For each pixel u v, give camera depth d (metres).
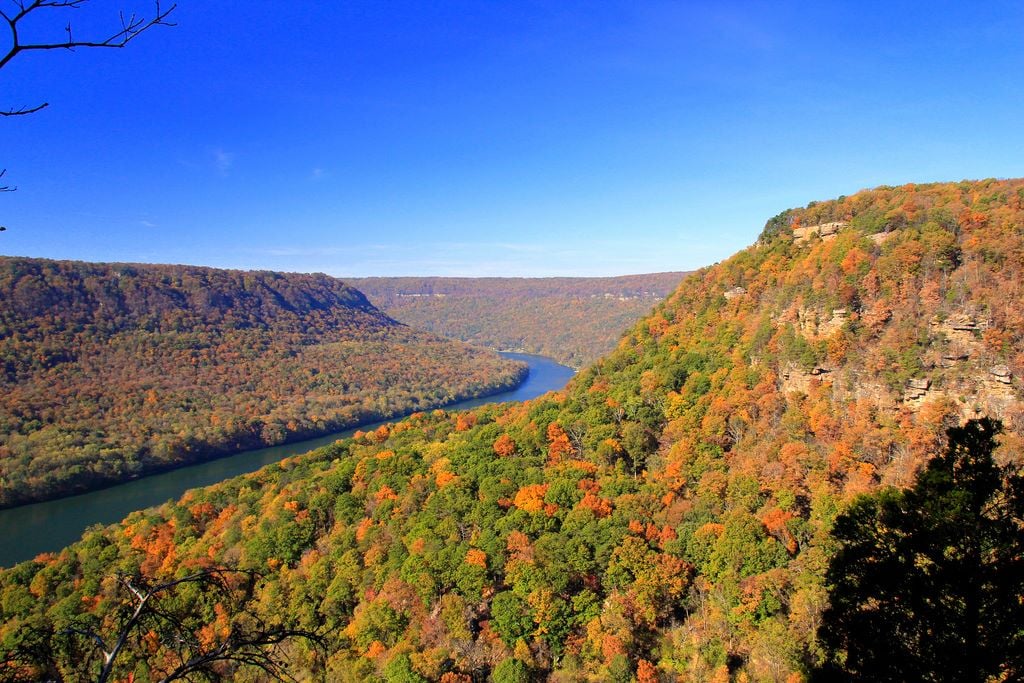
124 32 7.56
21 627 46.66
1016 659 13.77
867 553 16.97
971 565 14.72
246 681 41.09
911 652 15.03
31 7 6.96
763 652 36.53
